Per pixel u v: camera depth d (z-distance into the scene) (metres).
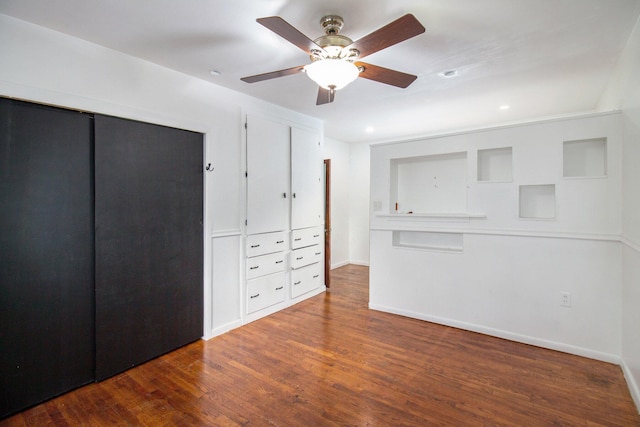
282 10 1.92
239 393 2.22
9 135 2.01
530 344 2.95
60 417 2.00
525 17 1.99
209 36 2.23
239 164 3.39
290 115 4.04
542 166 2.90
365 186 6.38
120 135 2.50
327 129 5.19
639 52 2.04
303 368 2.54
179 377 2.44
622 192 2.54
